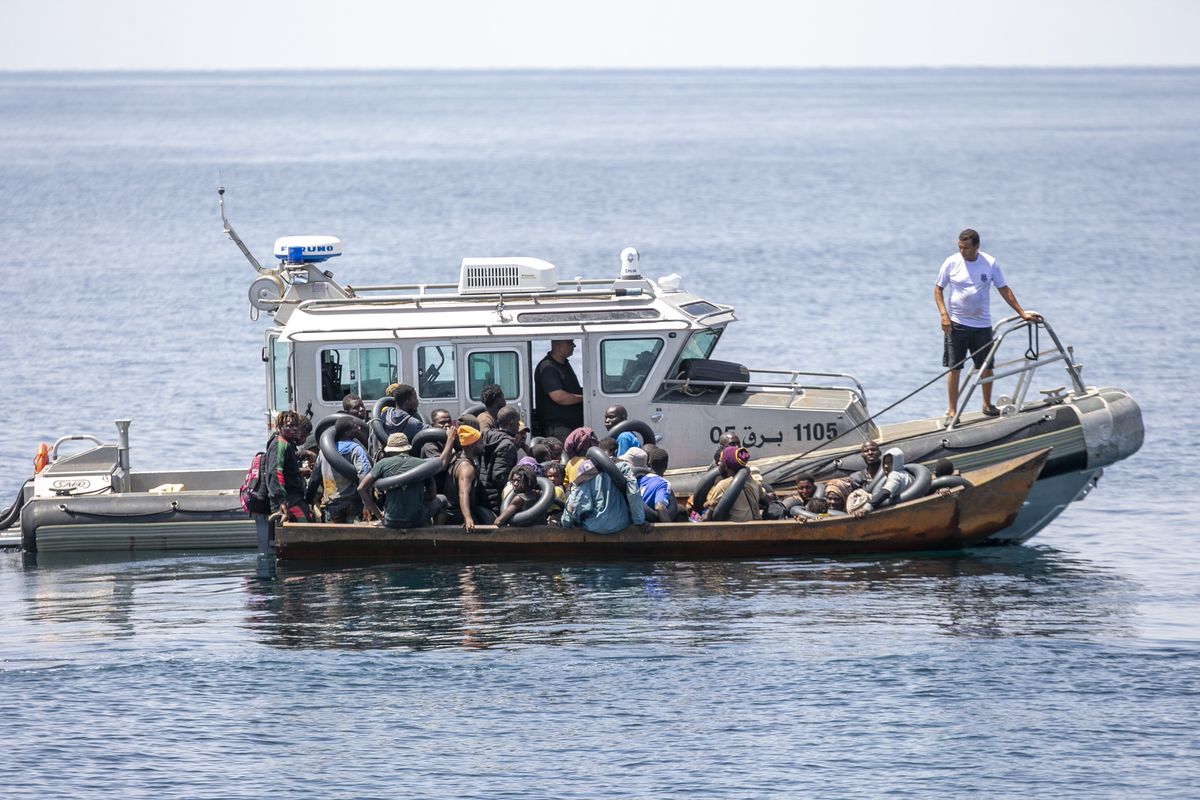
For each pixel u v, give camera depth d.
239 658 44.66
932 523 54.88
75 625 48.28
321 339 56.47
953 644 45.50
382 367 57.00
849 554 55.12
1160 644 45.53
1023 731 39.28
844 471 57.50
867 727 39.56
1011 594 51.03
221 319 131.50
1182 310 130.25
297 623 48.06
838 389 60.66
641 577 52.78
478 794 36.09
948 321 59.69
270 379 59.84
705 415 57.75
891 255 178.50
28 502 58.22
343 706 41.16
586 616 48.34
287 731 39.56
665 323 57.44
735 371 58.72
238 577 54.03
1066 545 59.00
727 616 48.28
